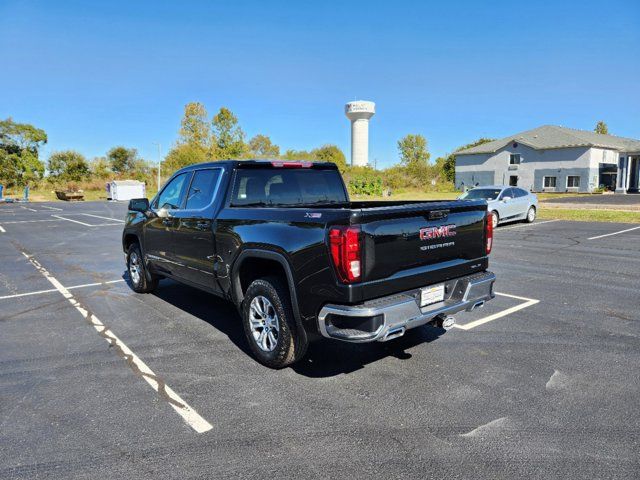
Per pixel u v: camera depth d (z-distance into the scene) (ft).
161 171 197.77
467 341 15.38
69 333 16.65
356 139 334.65
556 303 20.03
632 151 132.57
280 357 12.76
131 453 9.20
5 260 33.35
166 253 18.42
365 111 326.24
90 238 46.83
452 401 11.19
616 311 18.78
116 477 8.45
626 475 8.30
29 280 26.08
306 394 11.68
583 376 12.54
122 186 155.22
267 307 13.17
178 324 17.51
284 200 16.14
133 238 22.02
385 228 11.06
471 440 9.49
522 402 11.10
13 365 13.76
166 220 17.99
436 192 164.35
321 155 233.96
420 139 253.03
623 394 11.46
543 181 154.10
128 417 10.64
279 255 12.14
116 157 239.30
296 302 11.80
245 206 15.15
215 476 8.43
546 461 8.75
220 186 15.14
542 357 13.93
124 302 20.84
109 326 17.39
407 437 9.63
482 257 14.01
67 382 12.57
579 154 144.77
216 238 14.75
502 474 8.38
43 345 15.46
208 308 19.69
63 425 10.32
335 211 10.84
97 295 22.25
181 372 13.15
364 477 8.35
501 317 18.03
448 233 12.71
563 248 35.88
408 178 191.62
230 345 15.26
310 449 9.25
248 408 10.99
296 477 8.38
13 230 55.47
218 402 11.32
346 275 10.54
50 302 21.04
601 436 9.57
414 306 11.34
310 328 11.64
